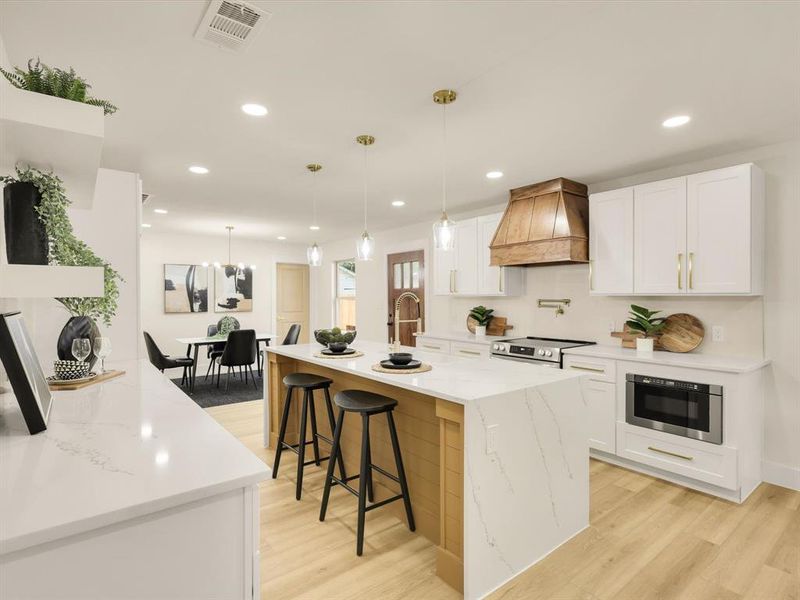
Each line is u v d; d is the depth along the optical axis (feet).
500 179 12.56
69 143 4.07
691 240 10.14
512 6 5.13
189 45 5.90
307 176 12.21
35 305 7.81
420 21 5.40
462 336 16.05
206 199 15.06
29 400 4.00
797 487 9.46
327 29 5.55
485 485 6.15
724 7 5.15
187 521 3.04
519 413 6.63
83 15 5.24
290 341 21.17
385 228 21.07
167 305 22.88
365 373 7.84
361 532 7.07
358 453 9.65
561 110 7.97
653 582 6.42
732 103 7.70
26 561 2.51
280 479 9.93
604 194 11.83
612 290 11.63
